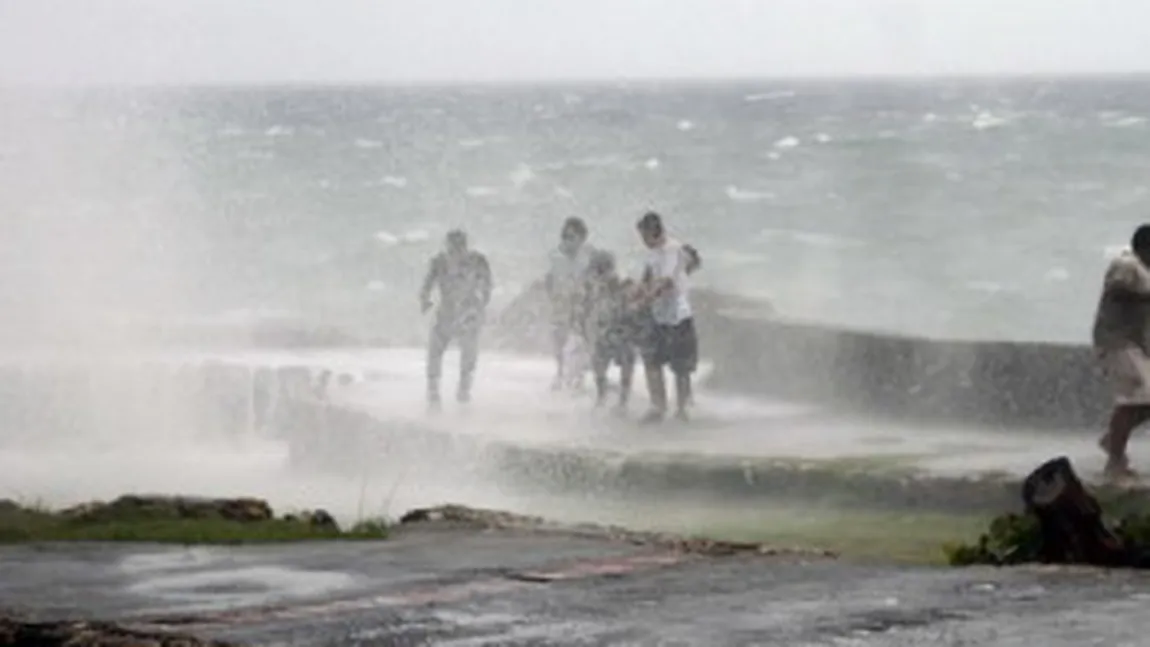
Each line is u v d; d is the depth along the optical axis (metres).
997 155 163.62
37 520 32.66
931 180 152.75
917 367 53.44
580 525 32.69
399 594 24.03
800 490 42.19
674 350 53.44
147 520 33.00
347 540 30.23
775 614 22.08
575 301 56.78
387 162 171.75
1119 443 41.50
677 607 22.69
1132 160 158.00
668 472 43.47
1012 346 51.72
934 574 25.31
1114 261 41.78
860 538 36.41
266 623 21.91
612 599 23.41
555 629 21.34
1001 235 129.75
